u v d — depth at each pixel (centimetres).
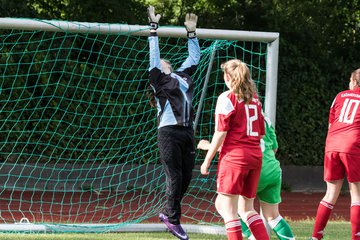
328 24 4253
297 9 4125
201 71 2753
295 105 4153
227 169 1479
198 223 2398
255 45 3638
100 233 2050
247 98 1478
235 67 1491
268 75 2081
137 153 3506
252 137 1490
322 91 4209
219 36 2045
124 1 3788
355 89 1830
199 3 4028
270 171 1617
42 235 1945
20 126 3434
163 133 1725
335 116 1833
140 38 3459
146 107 3459
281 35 4097
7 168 3416
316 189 4156
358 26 4322
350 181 1778
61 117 3494
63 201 3173
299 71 4162
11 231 2009
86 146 3516
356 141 1772
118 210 2900
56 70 3416
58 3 3694
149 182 3288
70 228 2053
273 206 1662
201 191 3350
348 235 2108
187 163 1762
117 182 3506
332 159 1811
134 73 3488
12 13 3516
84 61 3475
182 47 2869
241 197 1553
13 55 3328
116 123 3528
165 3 3953
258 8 4031
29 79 3409
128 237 1945
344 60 4272
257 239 1532
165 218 1775
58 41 3388
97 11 3716
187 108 1734
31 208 2925
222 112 1468
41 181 3469
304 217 3028
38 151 3494
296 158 4166
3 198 3161
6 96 3391
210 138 3391
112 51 3453
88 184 3516
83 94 3478
